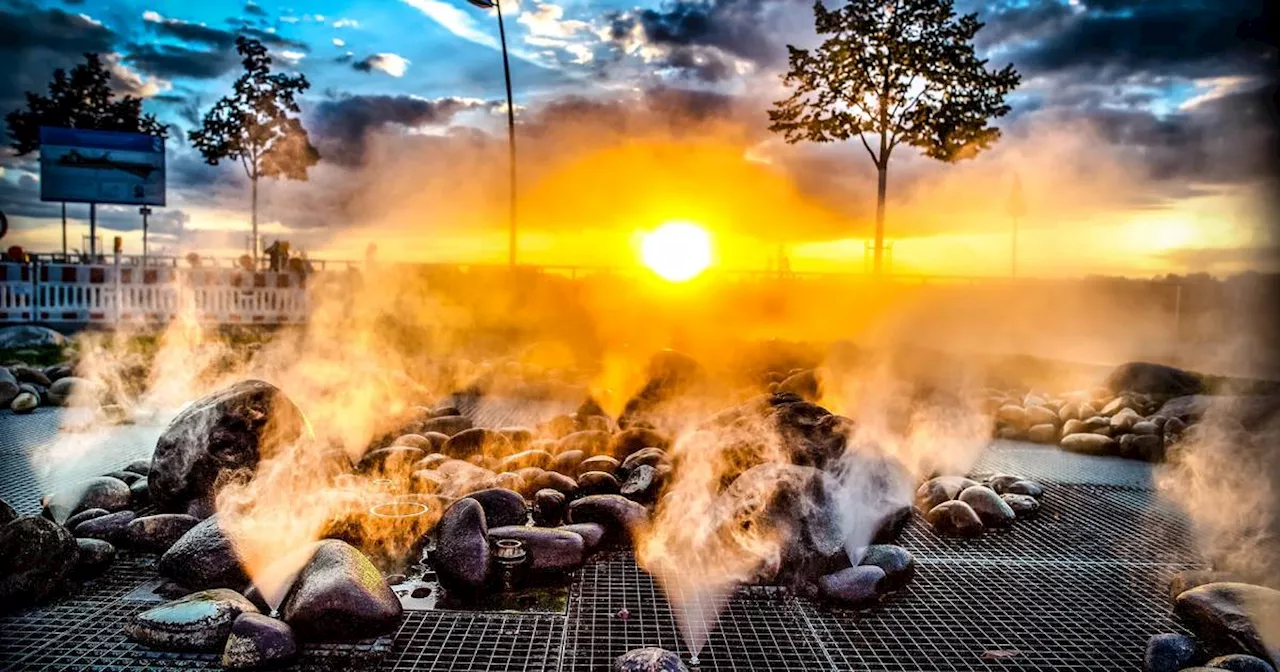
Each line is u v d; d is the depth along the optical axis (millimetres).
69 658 3373
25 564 3844
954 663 3568
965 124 18734
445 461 6207
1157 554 5059
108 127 27656
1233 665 3318
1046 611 4152
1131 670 3553
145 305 19922
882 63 18703
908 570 4418
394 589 4176
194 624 3447
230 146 25750
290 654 3383
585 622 3844
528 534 4438
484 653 3508
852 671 3459
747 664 3494
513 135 23219
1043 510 6027
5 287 18359
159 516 4660
